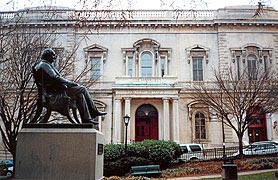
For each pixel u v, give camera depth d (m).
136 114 37.50
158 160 21.48
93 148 7.94
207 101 31.72
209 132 37.62
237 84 31.75
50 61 9.12
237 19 40.28
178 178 18.95
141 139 36.94
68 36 38.50
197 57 40.31
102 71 39.44
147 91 35.78
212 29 40.94
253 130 38.41
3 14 29.28
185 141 37.41
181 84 37.38
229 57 39.84
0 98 18.95
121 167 20.31
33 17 29.44
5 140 19.38
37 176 7.79
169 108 36.16
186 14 39.69
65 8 38.22
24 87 19.34
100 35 40.41
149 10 40.53
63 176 7.79
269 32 40.72
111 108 37.56
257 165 21.61
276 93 29.19
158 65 39.66
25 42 21.31
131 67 39.88
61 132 8.02
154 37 40.62
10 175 19.30
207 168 21.39
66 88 8.67
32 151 7.91
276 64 39.94
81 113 8.70
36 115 8.66
